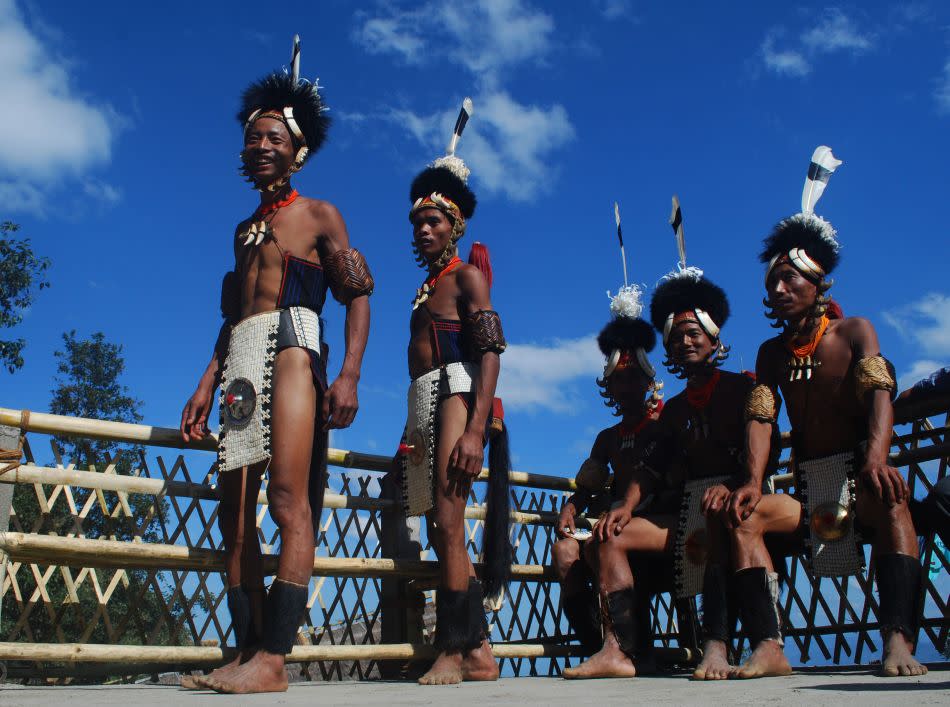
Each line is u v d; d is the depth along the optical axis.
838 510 3.99
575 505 5.25
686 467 4.71
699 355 4.65
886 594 3.54
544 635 6.24
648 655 4.55
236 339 3.72
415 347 4.52
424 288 4.56
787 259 4.16
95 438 3.97
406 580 5.13
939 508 3.81
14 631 4.09
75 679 4.53
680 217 5.12
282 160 3.92
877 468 3.64
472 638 4.09
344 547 5.19
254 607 3.79
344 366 3.74
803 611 5.76
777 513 4.06
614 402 5.15
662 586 4.88
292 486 3.46
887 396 3.89
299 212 3.88
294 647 3.98
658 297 4.87
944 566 5.04
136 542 3.98
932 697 2.30
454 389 4.32
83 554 3.64
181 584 4.52
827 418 4.12
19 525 4.14
